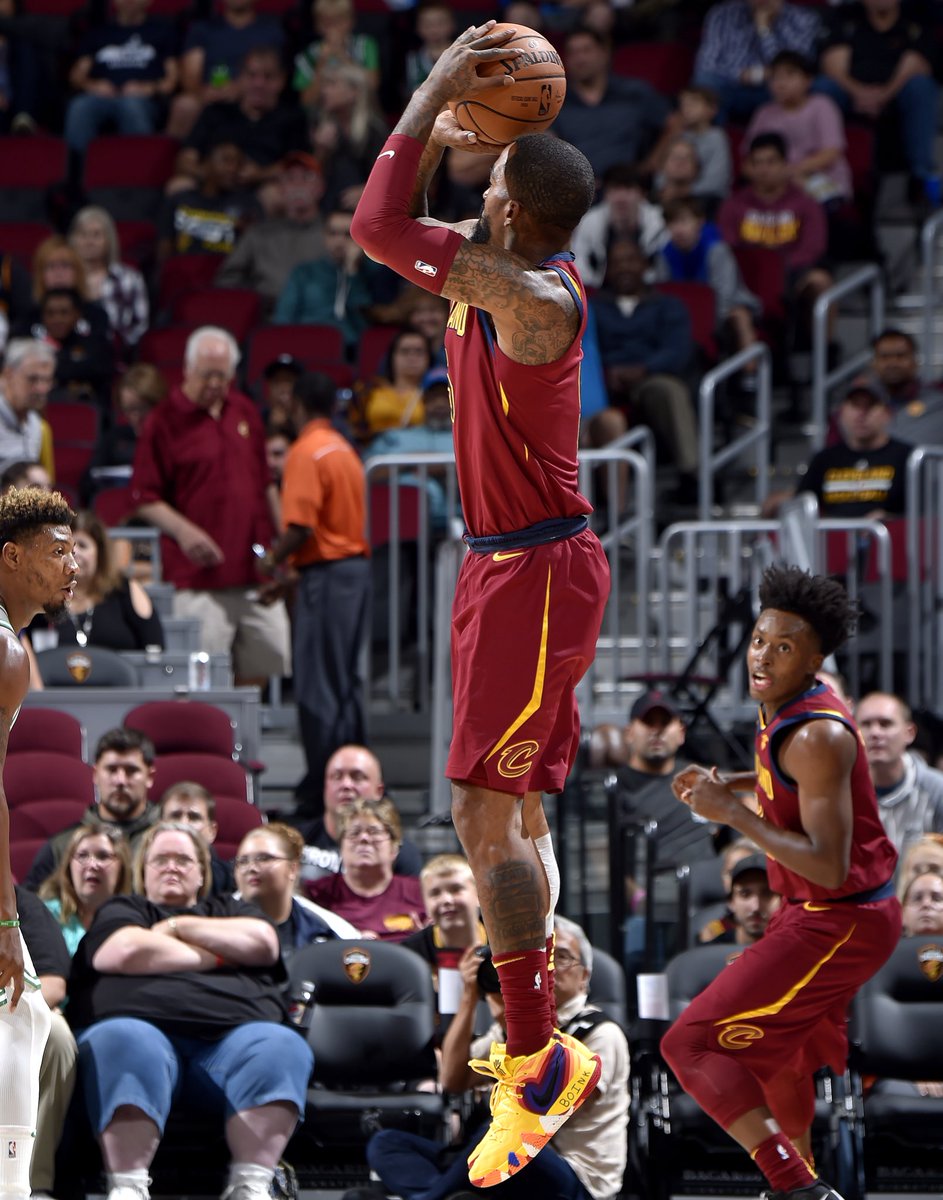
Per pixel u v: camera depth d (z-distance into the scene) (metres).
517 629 9.16
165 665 22.06
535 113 9.09
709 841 19.64
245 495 23.34
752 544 24.41
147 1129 14.80
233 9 37.78
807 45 36.28
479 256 8.79
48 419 28.58
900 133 35.25
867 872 12.95
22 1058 11.57
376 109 33.47
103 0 39.34
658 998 15.25
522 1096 9.41
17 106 38.50
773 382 30.88
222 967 15.80
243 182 34.00
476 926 17.27
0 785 11.40
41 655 21.38
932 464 23.86
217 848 19.12
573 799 21.22
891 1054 15.90
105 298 31.48
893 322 32.50
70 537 11.79
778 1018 12.81
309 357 29.78
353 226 8.91
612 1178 14.92
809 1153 13.52
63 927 17.11
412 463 23.61
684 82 37.38
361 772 19.75
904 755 19.44
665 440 27.86
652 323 29.06
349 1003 16.42
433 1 36.34
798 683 13.05
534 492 9.18
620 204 31.28
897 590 23.58
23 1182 11.46
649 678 21.11
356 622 22.23
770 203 32.44
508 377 9.00
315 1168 16.16
